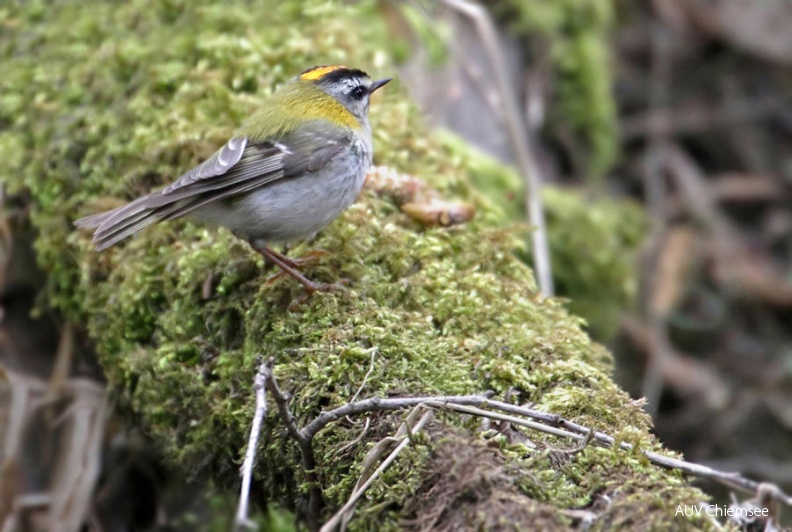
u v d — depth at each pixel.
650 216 15.87
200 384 7.64
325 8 11.20
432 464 5.57
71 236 9.15
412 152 9.80
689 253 15.64
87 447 9.62
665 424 14.36
